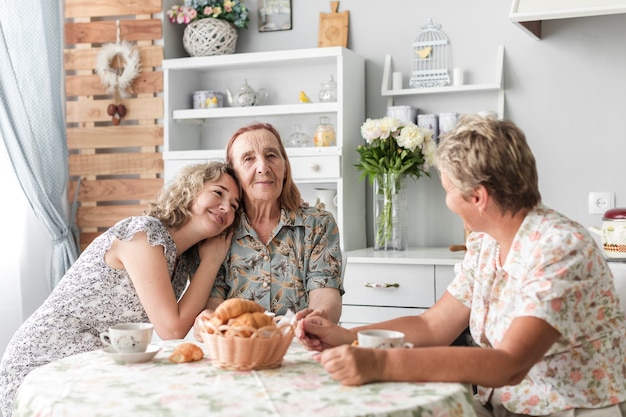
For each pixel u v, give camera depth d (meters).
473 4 3.50
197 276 2.10
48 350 2.06
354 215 3.53
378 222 3.43
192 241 2.12
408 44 3.60
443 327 1.82
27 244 3.46
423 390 1.36
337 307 2.19
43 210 3.40
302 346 1.78
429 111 3.58
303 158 3.43
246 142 2.21
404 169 3.31
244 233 2.20
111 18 3.77
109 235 2.03
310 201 3.71
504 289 1.63
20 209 3.36
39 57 3.43
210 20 3.62
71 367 1.58
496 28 3.46
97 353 1.71
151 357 1.62
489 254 1.71
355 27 3.67
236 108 3.57
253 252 2.19
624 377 1.59
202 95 3.69
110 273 2.04
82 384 1.43
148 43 3.69
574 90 3.35
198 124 3.85
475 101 3.50
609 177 3.31
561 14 2.83
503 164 1.52
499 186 1.53
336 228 2.32
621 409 1.57
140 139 3.69
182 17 3.64
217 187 2.11
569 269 1.47
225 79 3.85
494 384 1.42
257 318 1.52
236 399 1.32
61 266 3.50
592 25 3.32
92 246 2.10
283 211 2.25
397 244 3.40
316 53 3.43
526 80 3.42
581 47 3.33
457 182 1.55
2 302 3.27
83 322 2.08
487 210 1.56
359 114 3.59
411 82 3.54
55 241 3.50
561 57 3.36
